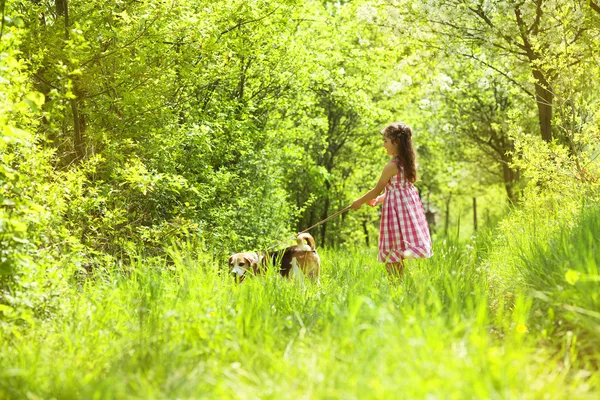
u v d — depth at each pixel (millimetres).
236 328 4527
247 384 3682
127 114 9789
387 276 6516
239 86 15641
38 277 5004
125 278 6312
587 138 9781
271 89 16688
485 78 19109
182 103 11625
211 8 10812
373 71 22156
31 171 5898
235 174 12875
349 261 9164
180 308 4879
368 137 25891
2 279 4812
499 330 4344
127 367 3879
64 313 4855
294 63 16578
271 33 14586
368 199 7062
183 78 10492
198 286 5469
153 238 8883
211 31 9953
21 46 8258
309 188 23594
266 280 6203
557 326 4441
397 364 3396
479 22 15195
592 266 4367
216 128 12445
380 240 7027
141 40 9180
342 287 6422
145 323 4727
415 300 4824
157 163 10266
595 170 9336
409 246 6812
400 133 6945
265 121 16469
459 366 3287
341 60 21047
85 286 5902
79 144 8859
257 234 14148
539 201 9016
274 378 3627
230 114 13453
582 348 3992
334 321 4434
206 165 11602
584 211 6848
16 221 4551
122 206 9250
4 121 4973
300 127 19422
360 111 21047
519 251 6582
